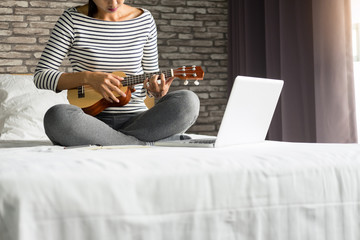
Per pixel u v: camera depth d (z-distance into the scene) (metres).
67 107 1.72
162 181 0.90
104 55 1.98
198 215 0.91
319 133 2.98
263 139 1.70
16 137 2.74
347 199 1.02
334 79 2.90
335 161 1.05
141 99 2.08
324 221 1.00
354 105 2.83
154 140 1.84
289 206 0.97
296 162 1.02
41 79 1.88
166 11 4.13
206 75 4.24
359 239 1.02
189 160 0.98
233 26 4.09
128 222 0.86
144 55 2.15
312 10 3.03
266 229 0.95
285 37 3.29
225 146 1.44
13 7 3.73
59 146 1.67
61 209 0.83
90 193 0.85
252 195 0.95
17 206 0.81
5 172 0.84
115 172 0.88
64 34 1.95
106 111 1.97
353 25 2.96
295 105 3.24
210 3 4.25
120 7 2.09
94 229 0.84
